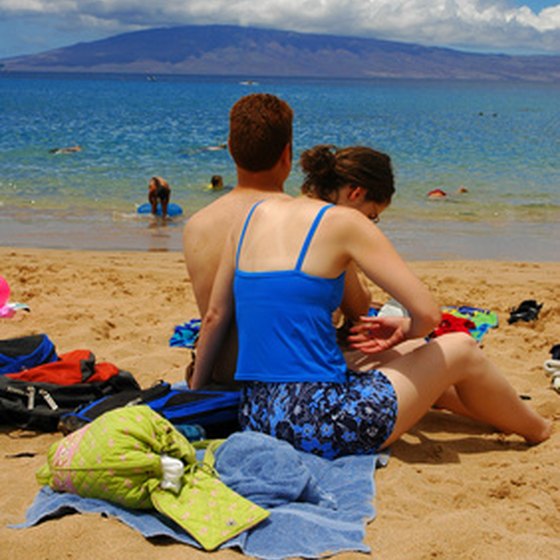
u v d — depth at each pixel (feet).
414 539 9.11
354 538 9.11
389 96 368.07
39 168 62.69
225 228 12.75
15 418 13.29
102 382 13.87
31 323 20.12
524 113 200.13
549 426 12.85
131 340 18.97
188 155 75.00
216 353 12.54
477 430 13.34
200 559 8.63
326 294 10.94
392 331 11.90
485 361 11.87
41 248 34.17
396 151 84.48
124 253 32.96
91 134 99.14
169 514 9.25
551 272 30.22
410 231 39.50
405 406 11.09
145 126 118.93
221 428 12.48
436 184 57.31
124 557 8.63
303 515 9.39
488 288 26.18
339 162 12.16
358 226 10.91
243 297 11.25
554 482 11.00
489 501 10.57
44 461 11.86
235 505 9.41
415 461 11.88
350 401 10.90
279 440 10.76
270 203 11.64
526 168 69.15
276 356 11.00
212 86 566.36
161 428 10.02
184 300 23.56
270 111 12.30
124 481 9.59
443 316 19.16
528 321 21.08
